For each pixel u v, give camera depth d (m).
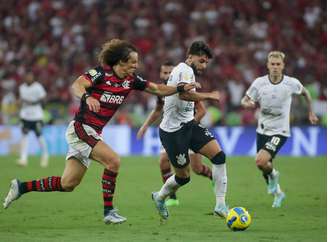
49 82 98.69
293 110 86.56
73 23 112.44
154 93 30.97
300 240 28.38
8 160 75.00
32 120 66.31
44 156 67.25
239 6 113.31
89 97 28.86
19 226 32.19
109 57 30.11
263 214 36.56
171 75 32.12
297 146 83.38
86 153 30.94
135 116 89.75
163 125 33.19
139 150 85.38
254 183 52.62
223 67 100.69
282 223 33.31
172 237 29.02
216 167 33.12
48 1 116.06
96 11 113.94
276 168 65.25
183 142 32.78
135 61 30.27
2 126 86.56
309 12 113.31
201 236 29.30
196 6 112.81
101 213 36.59
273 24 110.62
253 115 88.31
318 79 100.31
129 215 36.16
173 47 105.62
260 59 103.31
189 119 32.97
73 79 100.12
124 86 30.62
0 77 103.38
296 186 50.69
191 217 35.34
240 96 94.88
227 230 31.11
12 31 112.94
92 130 30.80
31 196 43.38
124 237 28.97
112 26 110.69
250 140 83.88
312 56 105.81
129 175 58.81
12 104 91.19
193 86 30.73
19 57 106.38
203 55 32.50
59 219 34.47
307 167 66.31
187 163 33.00
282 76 40.62
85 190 47.06
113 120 88.81
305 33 111.31
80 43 108.31
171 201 40.31
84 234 29.77
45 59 105.75
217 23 109.94
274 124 40.69
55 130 86.62
